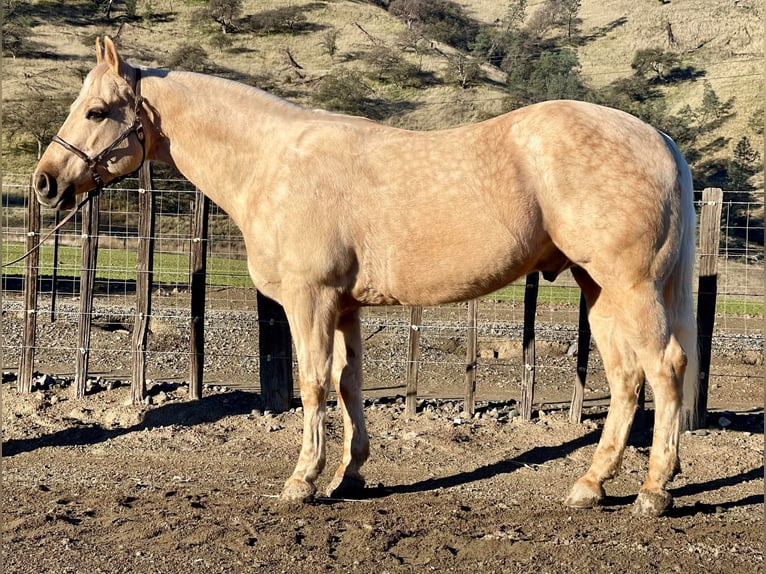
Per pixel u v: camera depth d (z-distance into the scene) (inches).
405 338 470.9
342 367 221.5
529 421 289.3
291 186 203.6
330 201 201.3
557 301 693.3
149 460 254.2
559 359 420.5
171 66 2637.8
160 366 384.2
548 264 205.0
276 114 215.8
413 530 191.3
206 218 303.7
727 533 189.0
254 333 473.4
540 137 192.1
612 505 211.2
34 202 313.9
